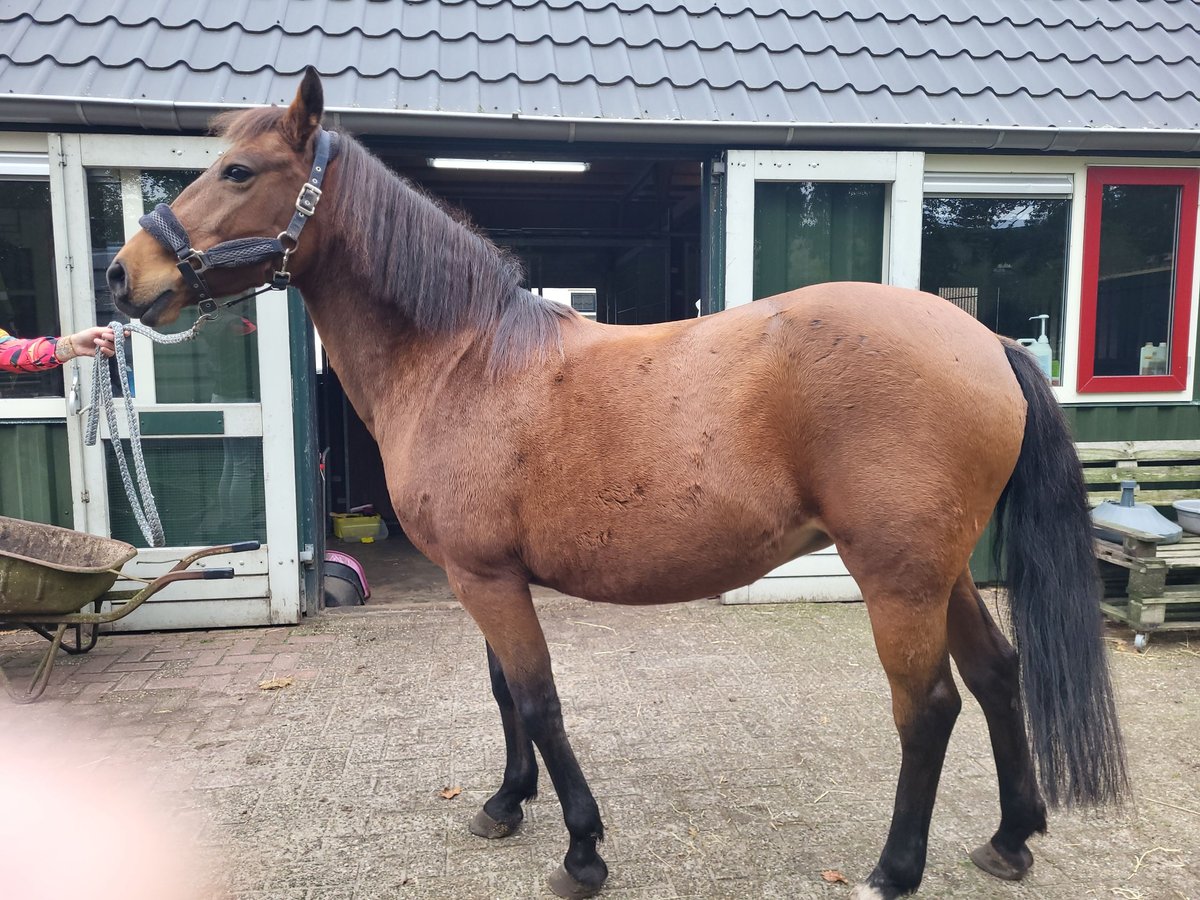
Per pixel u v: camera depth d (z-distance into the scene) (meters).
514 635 1.71
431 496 1.70
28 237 3.45
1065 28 4.38
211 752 2.45
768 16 4.22
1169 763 2.30
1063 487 1.60
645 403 1.56
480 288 1.77
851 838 1.97
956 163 3.84
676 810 2.10
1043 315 4.06
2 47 3.35
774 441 1.50
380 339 1.82
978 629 1.77
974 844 1.94
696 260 6.36
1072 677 1.56
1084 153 3.87
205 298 1.74
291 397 3.55
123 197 3.42
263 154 1.70
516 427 1.63
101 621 2.85
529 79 3.60
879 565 1.48
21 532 3.09
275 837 2.00
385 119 3.29
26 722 2.66
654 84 3.67
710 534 1.53
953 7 4.45
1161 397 4.09
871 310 1.51
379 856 1.92
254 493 3.60
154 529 2.00
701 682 2.94
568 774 1.74
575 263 7.37
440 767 2.35
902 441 1.45
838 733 2.53
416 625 3.64
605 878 1.78
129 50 3.44
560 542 1.61
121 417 3.46
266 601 3.61
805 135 3.54
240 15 3.72
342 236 1.77
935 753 1.55
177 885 1.81
